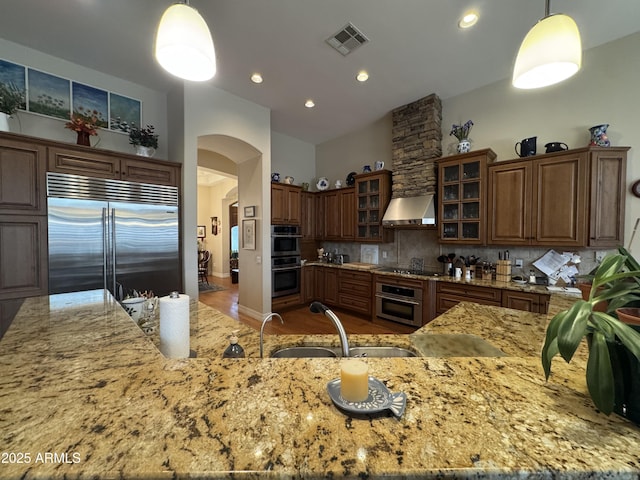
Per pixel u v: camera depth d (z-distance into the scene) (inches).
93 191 111.9
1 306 94.5
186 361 33.4
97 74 128.6
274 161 213.0
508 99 136.6
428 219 147.3
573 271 119.2
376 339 57.9
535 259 129.6
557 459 18.9
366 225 186.5
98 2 89.7
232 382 28.4
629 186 107.4
